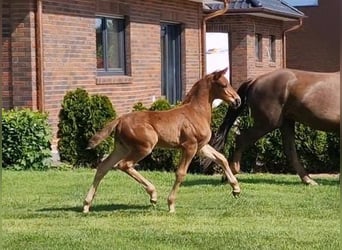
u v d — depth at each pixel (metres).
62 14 16.36
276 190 11.93
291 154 12.96
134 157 9.66
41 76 15.63
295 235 8.66
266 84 12.68
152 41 20.11
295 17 29.25
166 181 12.92
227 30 26.56
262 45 28.25
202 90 9.94
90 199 9.89
